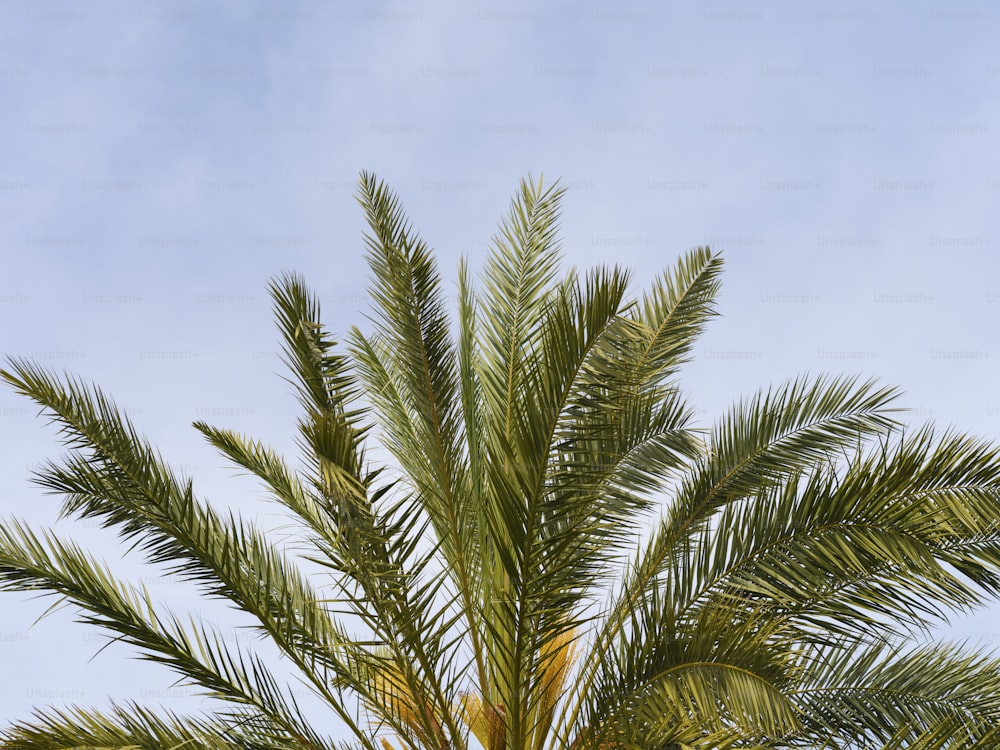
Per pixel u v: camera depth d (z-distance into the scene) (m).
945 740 6.12
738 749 6.14
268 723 7.41
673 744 6.02
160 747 6.81
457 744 7.33
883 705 7.26
